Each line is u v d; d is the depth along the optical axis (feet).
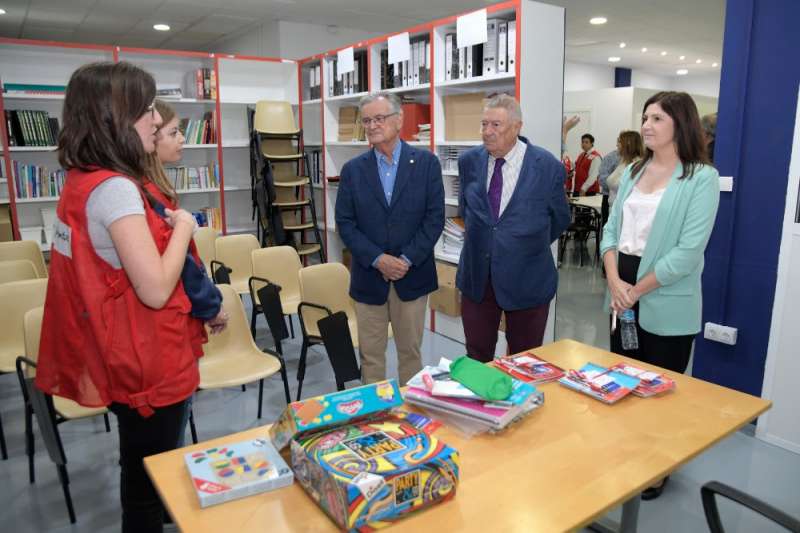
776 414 8.95
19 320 9.58
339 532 3.42
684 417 4.90
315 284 10.57
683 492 7.77
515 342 8.91
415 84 14.38
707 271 9.98
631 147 18.78
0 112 15.89
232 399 10.90
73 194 4.10
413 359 9.43
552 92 11.83
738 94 9.26
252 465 4.03
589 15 24.47
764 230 9.21
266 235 19.07
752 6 8.96
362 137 17.26
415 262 8.72
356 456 3.73
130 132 4.16
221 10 22.36
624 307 7.33
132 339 4.24
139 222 4.04
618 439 4.52
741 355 9.72
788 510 7.36
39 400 6.89
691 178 6.86
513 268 8.27
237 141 20.45
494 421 4.50
